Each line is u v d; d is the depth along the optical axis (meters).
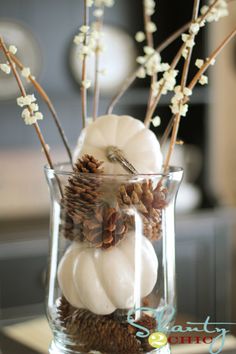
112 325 0.69
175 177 0.69
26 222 2.15
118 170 0.71
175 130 0.73
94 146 0.71
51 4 2.40
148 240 0.69
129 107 2.54
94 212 0.67
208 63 0.73
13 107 2.31
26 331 0.91
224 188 2.80
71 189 0.67
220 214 2.32
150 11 0.96
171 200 0.70
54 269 0.71
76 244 0.69
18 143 2.38
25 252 2.02
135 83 2.50
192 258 2.28
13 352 0.83
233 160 2.79
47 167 0.70
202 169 2.41
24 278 2.02
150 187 0.67
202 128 2.41
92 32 0.79
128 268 0.68
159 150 0.73
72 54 2.42
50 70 2.41
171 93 2.37
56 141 2.43
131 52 2.46
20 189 2.18
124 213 0.67
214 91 2.40
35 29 2.38
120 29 2.46
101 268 0.68
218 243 2.31
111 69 2.41
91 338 0.69
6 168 2.17
